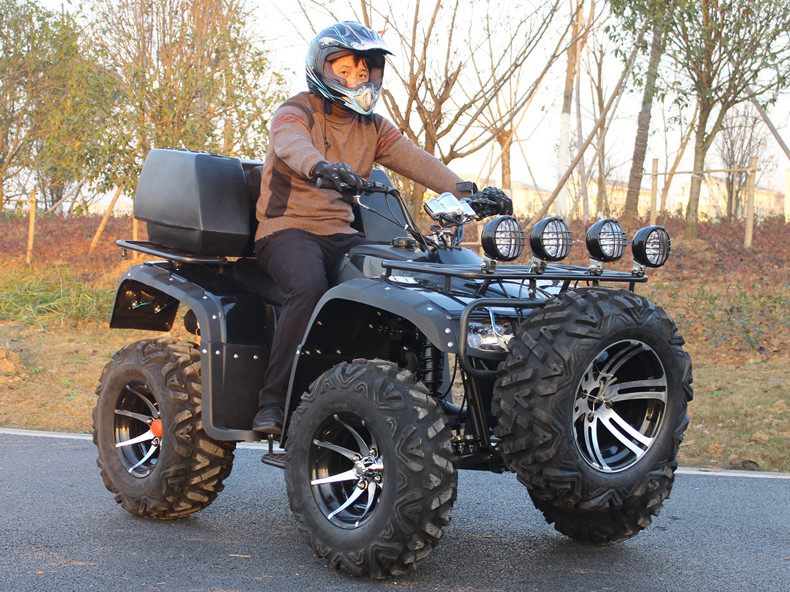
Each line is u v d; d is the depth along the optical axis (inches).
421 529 121.6
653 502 134.3
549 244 127.9
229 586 125.7
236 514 171.5
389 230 167.6
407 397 123.9
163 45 512.7
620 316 121.0
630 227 575.2
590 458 126.0
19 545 144.9
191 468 157.6
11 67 606.9
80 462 212.5
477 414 134.3
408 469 120.9
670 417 130.9
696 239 623.8
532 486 123.5
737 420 257.9
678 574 134.3
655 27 449.7
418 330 146.7
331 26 158.6
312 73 159.0
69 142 513.3
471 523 167.3
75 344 378.3
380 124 169.5
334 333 146.6
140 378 165.2
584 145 410.9
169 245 166.1
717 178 1366.9
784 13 559.5
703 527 163.8
